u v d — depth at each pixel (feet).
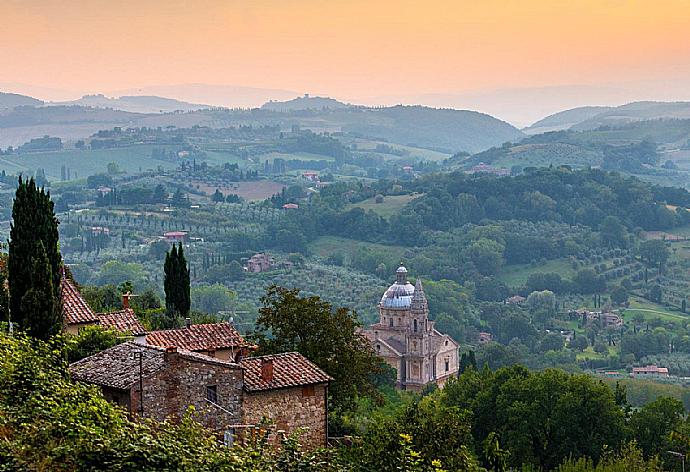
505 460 254.68
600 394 295.07
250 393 177.06
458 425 185.68
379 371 265.54
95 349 213.87
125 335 233.76
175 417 166.40
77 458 112.37
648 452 293.02
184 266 325.42
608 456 265.13
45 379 135.54
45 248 234.17
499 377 327.06
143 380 164.86
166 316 310.04
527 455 287.89
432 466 146.82
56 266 256.93
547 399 295.89
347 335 257.75
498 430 307.58
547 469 291.38
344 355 250.57
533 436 293.23
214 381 172.86
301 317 253.44
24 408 122.93
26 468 108.88
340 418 248.11
